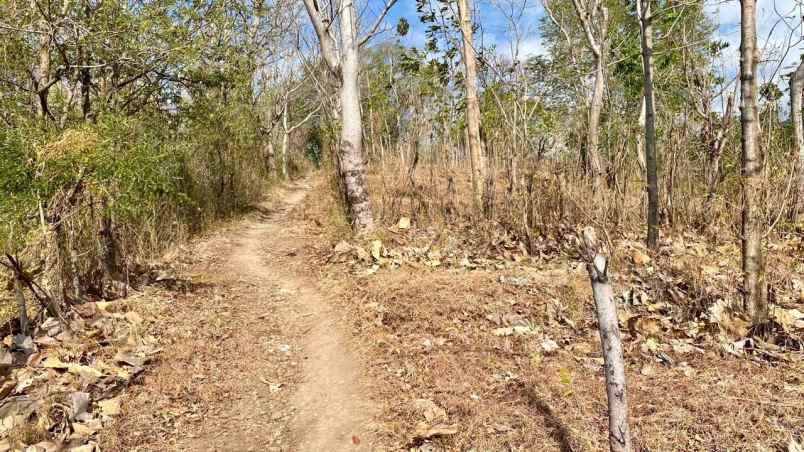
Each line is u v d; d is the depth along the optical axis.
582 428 3.30
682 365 3.99
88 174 4.85
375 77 18.45
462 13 9.48
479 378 4.03
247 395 4.19
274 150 23.80
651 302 5.34
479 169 9.41
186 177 10.42
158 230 8.30
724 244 6.96
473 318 5.17
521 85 9.77
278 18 16.27
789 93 8.70
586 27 9.58
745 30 4.29
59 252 5.20
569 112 11.90
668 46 11.02
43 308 4.88
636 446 3.02
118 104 7.87
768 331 4.39
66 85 7.61
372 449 3.38
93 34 6.59
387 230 8.91
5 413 3.39
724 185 7.70
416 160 10.40
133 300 5.78
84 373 3.96
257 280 7.52
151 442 3.47
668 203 8.93
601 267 2.44
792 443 2.88
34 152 4.67
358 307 5.84
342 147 9.07
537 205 7.97
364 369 4.47
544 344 4.50
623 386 2.44
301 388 4.31
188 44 7.70
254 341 5.23
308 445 3.51
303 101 27.50
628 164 9.24
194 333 5.24
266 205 14.98
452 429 3.34
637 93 13.97
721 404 3.37
